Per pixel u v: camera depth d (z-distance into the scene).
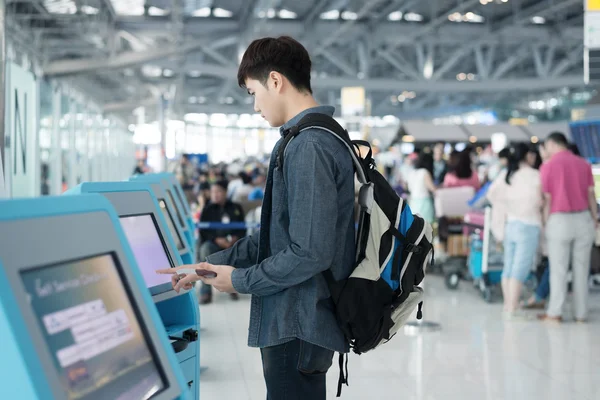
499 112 47.53
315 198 1.91
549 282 7.02
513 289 6.66
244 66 2.10
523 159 6.61
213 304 7.59
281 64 2.06
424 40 27.34
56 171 9.06
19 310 0.95
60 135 9.20
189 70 26.73
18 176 5.33
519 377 4.71
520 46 31.12
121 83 28.66
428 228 2.16
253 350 5.46
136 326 1.25
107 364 1.13
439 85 29.27
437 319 6.60
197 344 2.59
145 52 18.19
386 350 5.44
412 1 21.70
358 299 2.03
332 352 2.12
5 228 0.99
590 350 5.43
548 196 6.31
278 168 2.01
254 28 20.59
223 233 7.88
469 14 26.33
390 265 2.11
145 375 1.21
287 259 1.89
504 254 7.04
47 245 1.06
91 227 1.19
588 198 6.30
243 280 1.94
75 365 1.06
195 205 10.02
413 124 20.00
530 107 44.41
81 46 17.45
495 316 6.75
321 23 25.19
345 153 2.03
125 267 1.26
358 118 18.80
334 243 1.93
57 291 1.07
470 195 8.64
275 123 2.13
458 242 8.29
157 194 3.21
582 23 26.27
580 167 6.25
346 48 31.14
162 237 2.43
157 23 19.55
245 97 40.31
